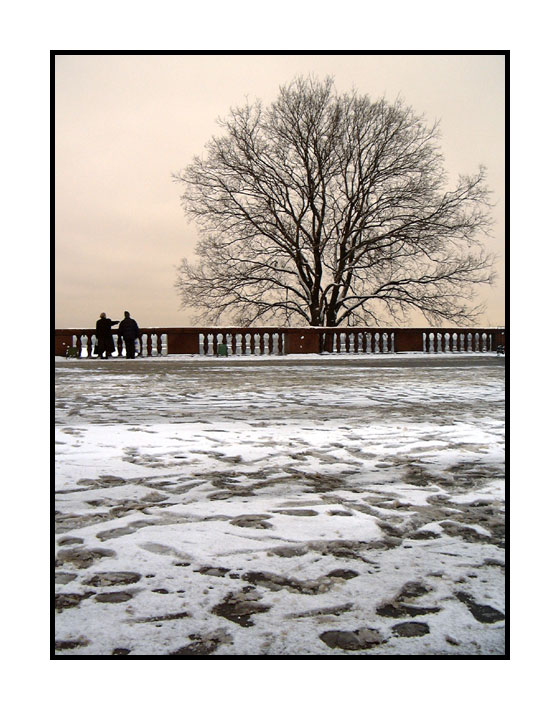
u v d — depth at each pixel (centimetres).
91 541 306
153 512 356
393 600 242
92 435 625
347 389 1184
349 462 495
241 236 3872
